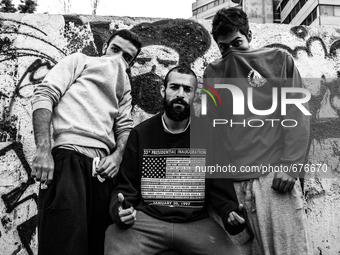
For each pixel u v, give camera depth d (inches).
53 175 68.7
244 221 64.3
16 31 96.0
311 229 90.9
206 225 70.7
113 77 80.9
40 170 67.1
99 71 80.1
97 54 98.0
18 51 95.0
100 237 71.4
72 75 78.2
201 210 72.8
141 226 69.1
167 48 100.2
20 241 85.0
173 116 75.8
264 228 68.3
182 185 73.9
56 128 73.0
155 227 68.6
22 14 97.3
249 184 71.9
